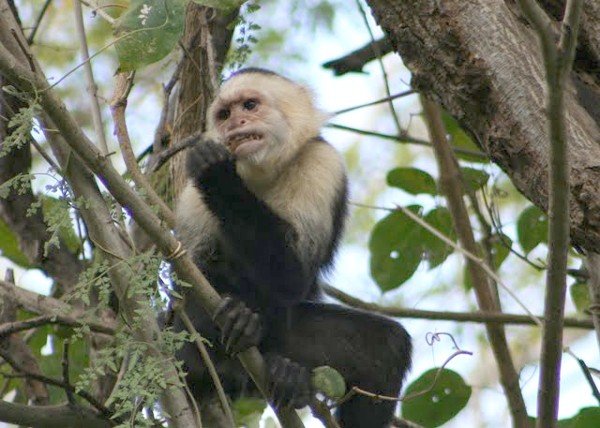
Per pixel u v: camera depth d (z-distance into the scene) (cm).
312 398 877
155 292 738
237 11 1188
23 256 1258
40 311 1064
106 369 904
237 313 870
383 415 1062
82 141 698
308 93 1177
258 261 982
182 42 1137
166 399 749
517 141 813
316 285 1151
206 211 1041
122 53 799
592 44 902
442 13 852
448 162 1234
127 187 713
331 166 1120
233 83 1123
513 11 902
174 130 1164
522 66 821
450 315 1173
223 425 1053
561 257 681
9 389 1216
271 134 1095
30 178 745
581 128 799
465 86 841
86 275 744
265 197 1109
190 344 1023
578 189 771
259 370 879
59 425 895
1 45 693
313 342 1078
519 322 1149
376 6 895
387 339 1074
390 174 1282
